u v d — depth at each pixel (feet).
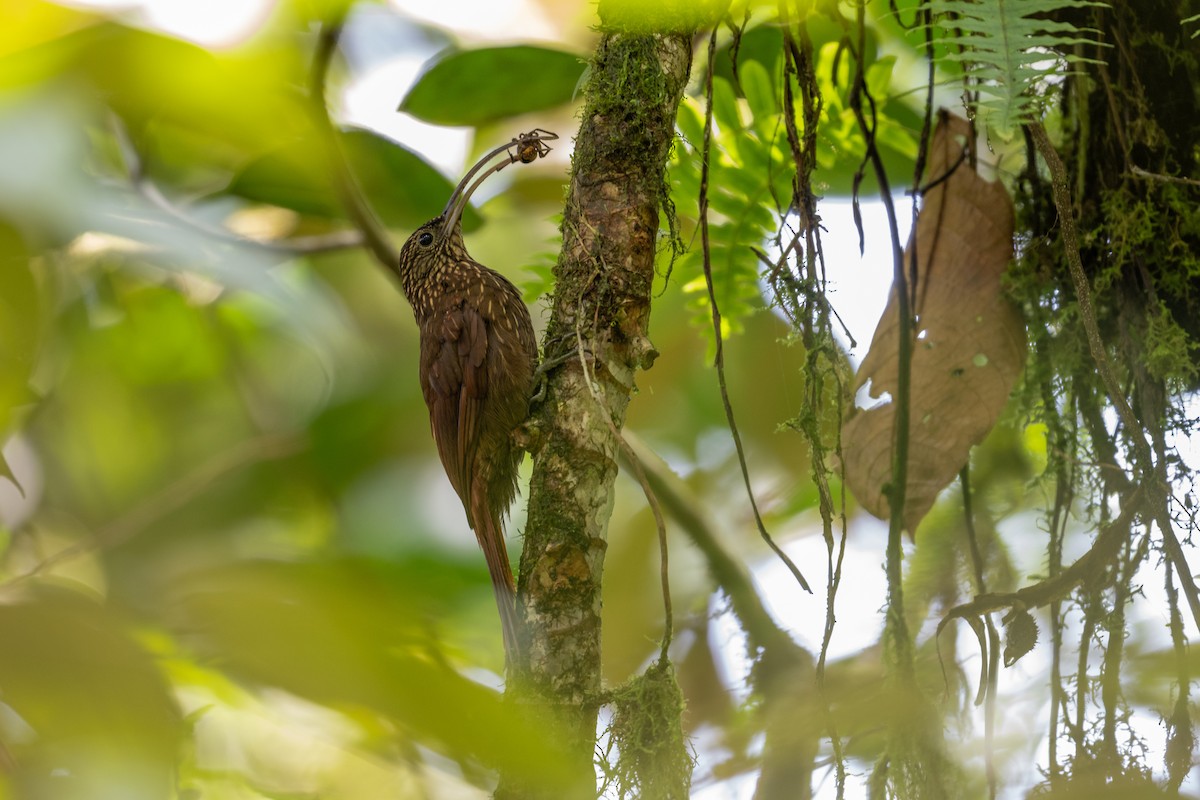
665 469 27.45
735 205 24.97
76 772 5.71
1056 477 21.57
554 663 17.37
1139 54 20.29
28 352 10.05
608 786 16.93
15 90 6.46
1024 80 17.26
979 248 21.02
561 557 17.93
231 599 5.97
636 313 19.01
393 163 24.64
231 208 20.83
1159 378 19.57
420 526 28.22
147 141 15.53
